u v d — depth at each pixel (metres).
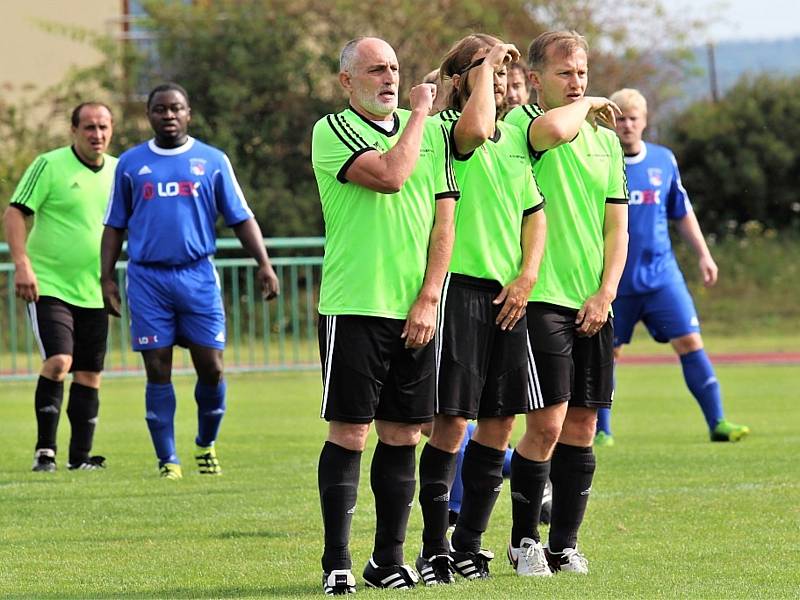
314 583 19.23
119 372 57.53
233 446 36.22
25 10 98.19
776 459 32.19
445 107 19.58
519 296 18.70
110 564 20.84
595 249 19.61
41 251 32.34
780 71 118.88
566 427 19.88
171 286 30.44
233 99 92.19
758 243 105.94
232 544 22.48
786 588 18.14
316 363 61.06
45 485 29.48
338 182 18.17
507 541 22.67
